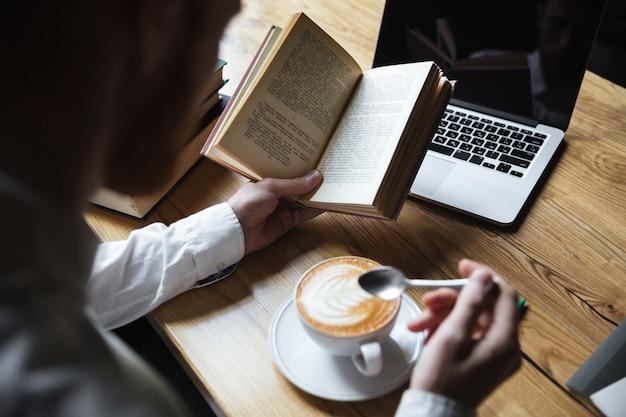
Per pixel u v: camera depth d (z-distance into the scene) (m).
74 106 0.37
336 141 0.85
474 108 0.98
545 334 0.70
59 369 0.34
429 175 0.89
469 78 0.97
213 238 0.78
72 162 0.39
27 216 0.35
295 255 0.81
